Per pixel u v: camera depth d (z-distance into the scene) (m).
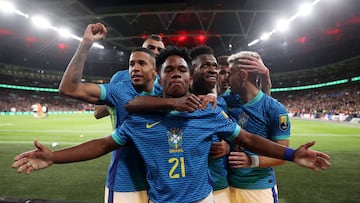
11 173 5.89
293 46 42.28
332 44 38.25
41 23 26.70
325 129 16.31
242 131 2.08
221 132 2.00
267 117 2.47
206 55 2.37
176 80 1.88
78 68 2.10
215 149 2.17
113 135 1.97
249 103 2.51
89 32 2.17
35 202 2.14
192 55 2.43
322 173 5.93
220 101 2.57
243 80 2.48
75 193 4.67
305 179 5.48
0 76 47.06
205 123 1.94
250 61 2.43
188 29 33.06
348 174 5.86
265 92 2.67
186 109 1.79
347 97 36.38
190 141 1.85
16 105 43.88
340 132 14.56
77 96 2.11
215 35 33.78
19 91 50.06
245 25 31.61
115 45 44.12
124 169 2.16
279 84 55.62
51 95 55.62
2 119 25.47
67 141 10.88
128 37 35.12
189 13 27.66
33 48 42.75
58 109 49.22
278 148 2.04
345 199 4.40
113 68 58.97
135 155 2.17
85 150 1.97
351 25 30.38
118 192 2.15
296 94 52.16
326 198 4.44
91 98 2.20
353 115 23.14
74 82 2.08
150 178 1.87
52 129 15.81
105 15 26.84
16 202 2.14
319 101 41.56
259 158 2.39
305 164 1.97
